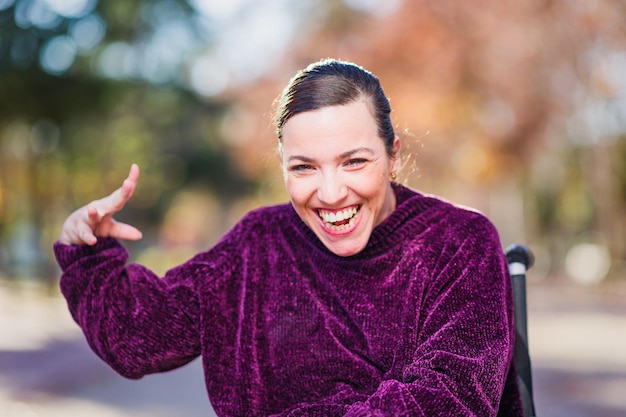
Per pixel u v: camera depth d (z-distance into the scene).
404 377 2.18
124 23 18.62
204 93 36.34
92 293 2.49
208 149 49.41
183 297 2.52
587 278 34.53
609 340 14.77
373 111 2.23
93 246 2.52
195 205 67.75
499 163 26.09
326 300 2.43
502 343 2.23
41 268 29.92
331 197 2.20
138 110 34.91
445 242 2.38
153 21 19.61
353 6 29.69
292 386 2.44
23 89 17.58
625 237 33.47
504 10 22.19
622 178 30.20
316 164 2.21
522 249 2.68
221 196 53.84
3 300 23.38
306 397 2.43
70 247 2.53
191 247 52.75
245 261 2.55
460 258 2.35
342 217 2.26
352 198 2.23
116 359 2.50
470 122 25.81
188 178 50.44
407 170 2.70
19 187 31.02
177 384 11.25
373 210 2.28
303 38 30.72
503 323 2.27
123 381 11.55
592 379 10.48
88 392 10.62
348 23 29.81
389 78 25.58
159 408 9.43
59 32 17.23
